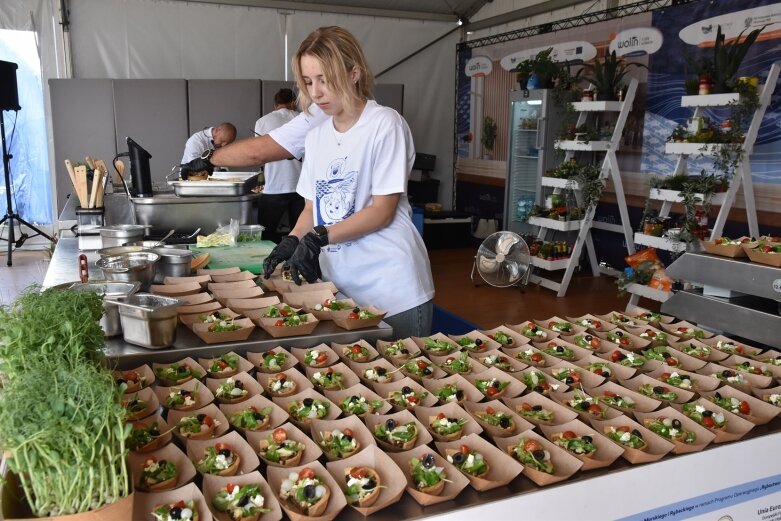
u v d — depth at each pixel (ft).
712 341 6.48
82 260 6.39
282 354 5.28
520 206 20.56
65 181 20.54
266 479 3.59
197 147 16.19
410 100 25.38
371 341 5.87
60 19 20.10
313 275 5.98
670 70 16.93
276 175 16.79
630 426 4.32
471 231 25.00
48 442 2.73
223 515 3.26
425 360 5.37
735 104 13.15
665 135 17.29
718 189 13.80
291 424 4.16
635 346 6.20
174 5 21.24
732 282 7.30
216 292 6.68
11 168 20.85
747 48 13.33
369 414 4.32
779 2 14.08
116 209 10.78
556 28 20.58
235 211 10.07
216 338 5.38
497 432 4.20
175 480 3.49
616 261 19.69
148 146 20.70
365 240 6.70
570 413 4.51
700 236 14.17
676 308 7.96
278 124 16.29
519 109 19.94
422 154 25.57
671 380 5.24
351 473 3.57
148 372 4.87
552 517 3.65
